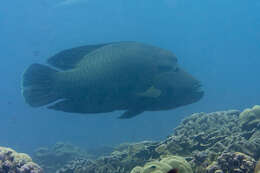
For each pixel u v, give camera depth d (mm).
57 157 13719
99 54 5238
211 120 7324
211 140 5594
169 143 5730
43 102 5402
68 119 43344
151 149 6055
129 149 6863
